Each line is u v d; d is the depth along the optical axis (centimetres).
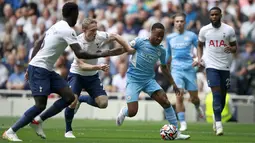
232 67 6581
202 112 4978
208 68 4188
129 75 3712
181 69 4806
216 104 4125
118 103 6225
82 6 7994
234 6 7575
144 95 6412
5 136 3206
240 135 4131
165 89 6256
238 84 6500
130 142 3291
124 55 6481
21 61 6950
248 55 6625
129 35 7138
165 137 3544
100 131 4306
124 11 7731
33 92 3184
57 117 6369
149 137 3753
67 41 3144
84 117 6400
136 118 6253
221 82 4203
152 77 3691
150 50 3616
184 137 3612
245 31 7069
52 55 3181
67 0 8025
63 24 3177
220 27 4178
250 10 7569
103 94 3747
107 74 6594
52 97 6444
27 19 7731
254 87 6512
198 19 7131
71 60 6675
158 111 6178
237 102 6309
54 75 3247
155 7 7494
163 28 3584
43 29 7319
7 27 7531
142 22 7294
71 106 3612
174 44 4841
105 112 6284
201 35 4256
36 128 3388
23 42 7350
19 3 8150
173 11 7362
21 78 6769
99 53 3123
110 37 3669
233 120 6078
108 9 7756
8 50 7356
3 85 6925
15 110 6475
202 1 7481
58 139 3431
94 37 3634
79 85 3728
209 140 3600
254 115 6131
